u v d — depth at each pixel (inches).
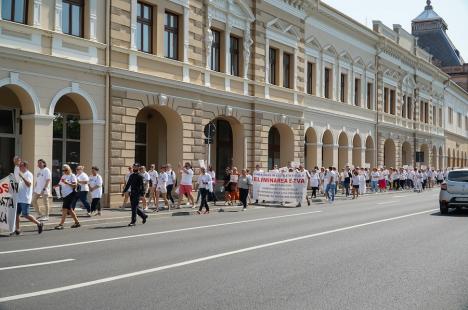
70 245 476.1
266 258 414.3
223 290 308.7
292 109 1330.0
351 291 311.0
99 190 745.0
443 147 2721.5
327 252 445.4
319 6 1429.6
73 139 941.2
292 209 954.1
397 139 2054.6
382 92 1902.1
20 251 439.5
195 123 1023.6
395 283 333.1
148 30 937.5
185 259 406.3
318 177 1285.7
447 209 843.4
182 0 987.9
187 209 878.4
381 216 793.6
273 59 1282.0
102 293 297.9
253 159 1190.3
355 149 1745.8
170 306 272.7
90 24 821.9
